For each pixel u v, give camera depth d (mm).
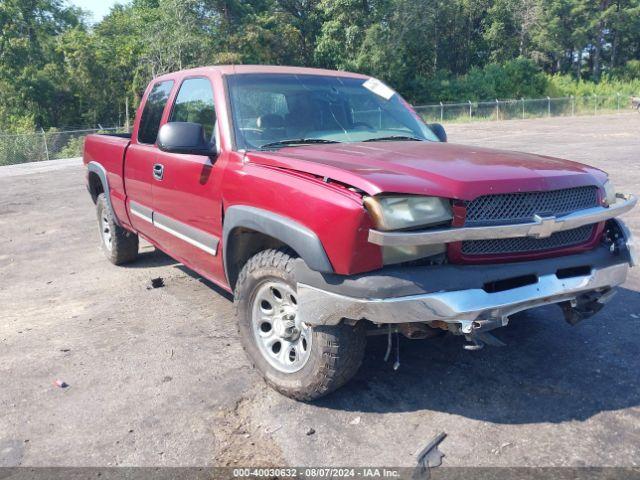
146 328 4660
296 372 3322
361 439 3025
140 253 7113
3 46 48812
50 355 4211
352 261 2812
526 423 3104
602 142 19969
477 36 62656
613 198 3439
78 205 11211
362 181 2830
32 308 5320
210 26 45875
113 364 4020
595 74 63312
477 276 2877
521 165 3238
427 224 2824
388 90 4906
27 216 10242
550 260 3121
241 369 3869
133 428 3215
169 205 4590
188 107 4574
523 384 3508
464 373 3666
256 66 4527
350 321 2969
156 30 43562
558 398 3336
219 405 3422
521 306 2949
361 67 51281
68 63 48344
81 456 2979
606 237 3486
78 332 4645
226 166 3779
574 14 58688
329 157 3367
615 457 2791
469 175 2977
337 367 3123
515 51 60812
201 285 5766
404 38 51750
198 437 3107
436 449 2912
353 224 2777
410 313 2760
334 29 50531
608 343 4023
